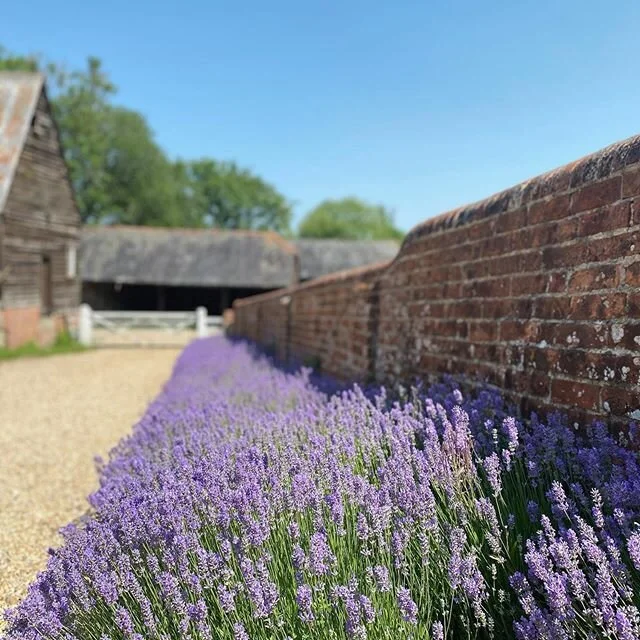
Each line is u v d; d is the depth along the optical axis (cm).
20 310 1733
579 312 229
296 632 174
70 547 238
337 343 598
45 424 779
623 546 164
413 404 318
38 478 530
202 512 227
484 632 172
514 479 220
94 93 4641
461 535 176
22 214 1892
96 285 3356
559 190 245
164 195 5078
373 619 158
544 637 139
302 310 780
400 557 178
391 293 446
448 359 345
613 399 209
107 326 2203
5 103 1916
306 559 175
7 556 354
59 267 2167
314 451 252
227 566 190
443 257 355
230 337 1756
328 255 3997
